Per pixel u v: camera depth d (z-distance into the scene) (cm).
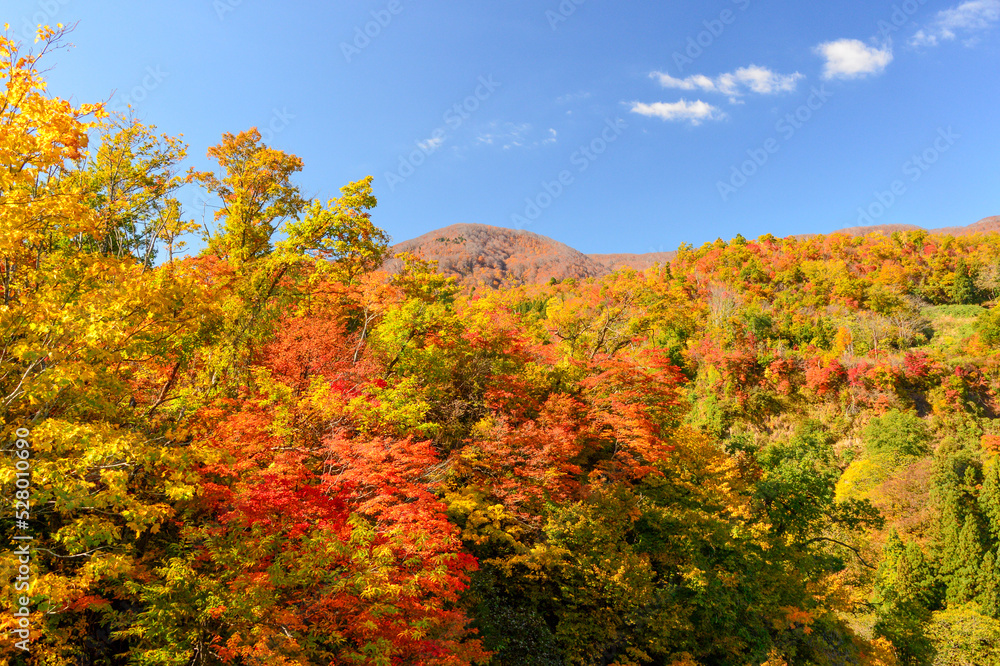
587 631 1864
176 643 877
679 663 1928
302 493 1051
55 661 882
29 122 727
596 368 2930
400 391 1639
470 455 1831
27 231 769
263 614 910
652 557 2305
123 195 1354
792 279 10494
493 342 2558
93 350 785
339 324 2286
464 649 1183
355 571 985
